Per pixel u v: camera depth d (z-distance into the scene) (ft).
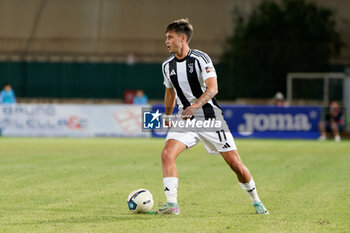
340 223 76.43
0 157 178.70
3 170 141.49
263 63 372.99
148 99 376.07
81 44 393.09
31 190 107.65
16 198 97.96
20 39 394.93
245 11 409.49
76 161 166.81
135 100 304.71
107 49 390.21
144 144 242.58
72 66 379.14
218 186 115.14
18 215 81.87
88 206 90.07
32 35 402.11
